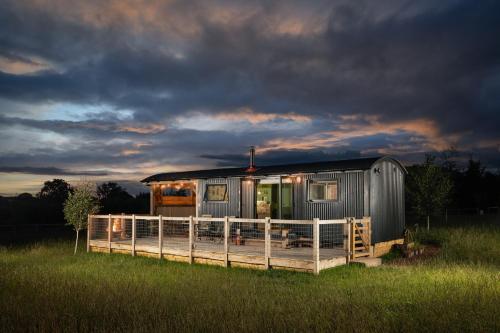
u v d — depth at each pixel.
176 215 20.80
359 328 6.46
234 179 17.91
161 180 20.58
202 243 16.00
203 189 18.98
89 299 8.64
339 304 7.92
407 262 14.10
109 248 16.72
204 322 6.92
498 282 9.73
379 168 15.27
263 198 17.86
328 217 15.30
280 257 11.98
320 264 11.30
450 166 29.03
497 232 18.67
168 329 6.64
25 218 29.52
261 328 6.62
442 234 18.31
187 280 10.69
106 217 17.14
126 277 11.26
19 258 15.73
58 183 40.50
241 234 16.25
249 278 10.92
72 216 17.58
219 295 8.82
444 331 6.47
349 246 12.52
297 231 16.02
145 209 35.66
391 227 15.88
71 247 18.95
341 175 15.09
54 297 8.89
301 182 16.14
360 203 14.55
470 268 12.12
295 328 6.52
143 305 8.11
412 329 6.52
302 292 9.08
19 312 7.72
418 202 20.83
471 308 7.60
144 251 15.39
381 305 7.91
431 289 9.15
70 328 6.76
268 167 17.64
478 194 35.53
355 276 10.89
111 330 6.75
